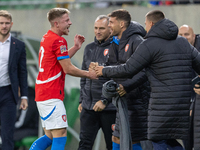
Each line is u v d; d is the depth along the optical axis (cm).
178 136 951
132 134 1132
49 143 1163
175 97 941
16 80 1443
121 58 1124
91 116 1329
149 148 1262
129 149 1058
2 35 1423
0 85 1413
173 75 945
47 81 1086
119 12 1131
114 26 1136
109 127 1316
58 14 1100
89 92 1333
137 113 1127
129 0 1922
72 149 1900
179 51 959
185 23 1844
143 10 1880
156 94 963
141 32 1127
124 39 1115
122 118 1072
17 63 1459
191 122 1409
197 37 1495
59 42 1068
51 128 1091
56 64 1091
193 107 1394
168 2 1888
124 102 1092
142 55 959
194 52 994
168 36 950
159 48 949
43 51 1092
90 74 1112
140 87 1125
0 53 1416
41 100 1096
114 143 1182
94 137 1347
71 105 1955
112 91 1055
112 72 1019
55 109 1084
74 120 1931
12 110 1426
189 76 966
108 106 1292
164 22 959
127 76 995
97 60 1329
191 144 1418
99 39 1317
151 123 966
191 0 1867
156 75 967
